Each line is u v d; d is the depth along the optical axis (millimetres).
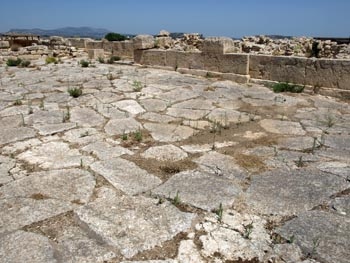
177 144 4730
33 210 3059
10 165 3982
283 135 5145
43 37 23359
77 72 10766
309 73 8094
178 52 11164
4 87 8500
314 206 3154
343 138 5016
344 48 11703
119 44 16781
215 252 2547
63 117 5840
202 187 3488
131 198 3271
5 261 2430
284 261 2465
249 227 2826
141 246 2596
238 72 9523
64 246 2600
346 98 7477
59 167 3928
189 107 6648
